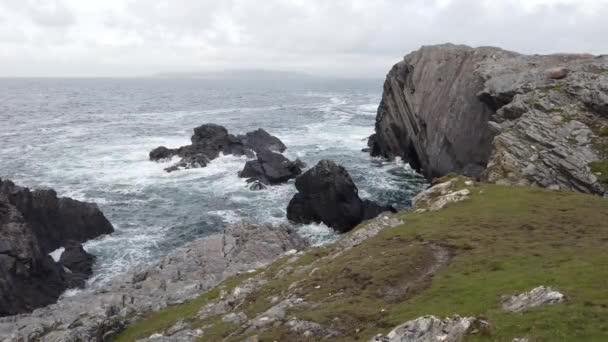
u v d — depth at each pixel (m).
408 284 22.80
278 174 75.69
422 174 81.75
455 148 70.62
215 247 45.53
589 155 46.12
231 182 76.44
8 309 38.22
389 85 91.69
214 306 28.86
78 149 98.56
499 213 32.81
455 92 72.75
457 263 23.88
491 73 65.56
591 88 53.06
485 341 14.66
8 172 79.88
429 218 33.66
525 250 24.47
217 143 92.62
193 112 175.25
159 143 106.81
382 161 92.38
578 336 13.77
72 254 48.22
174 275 40.25
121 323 30.70
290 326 20.23
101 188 72.69
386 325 18.34
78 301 36.81
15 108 179.50
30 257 41.72
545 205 34.00
